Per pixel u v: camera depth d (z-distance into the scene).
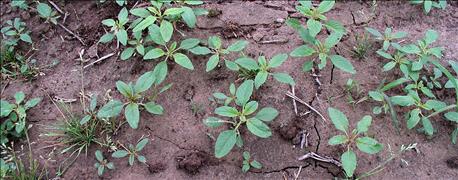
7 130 0.60
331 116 0.55
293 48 0.65
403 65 0.60
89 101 0.63
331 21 0.62
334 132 0.59
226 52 0.61
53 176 0.58
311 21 0.61
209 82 0.63
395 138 0.58
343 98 0.61
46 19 0.70
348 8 0.69
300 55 0.60
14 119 0.60
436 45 0.66
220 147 0.54
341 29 0.62
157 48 0.61
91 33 0.69
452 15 0.69
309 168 0.57
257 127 0.54
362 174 0.56
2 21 0.71
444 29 0.67
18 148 0.60
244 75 0.62
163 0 0.63
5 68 0.67
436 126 0.59
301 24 0.67
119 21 0.63
